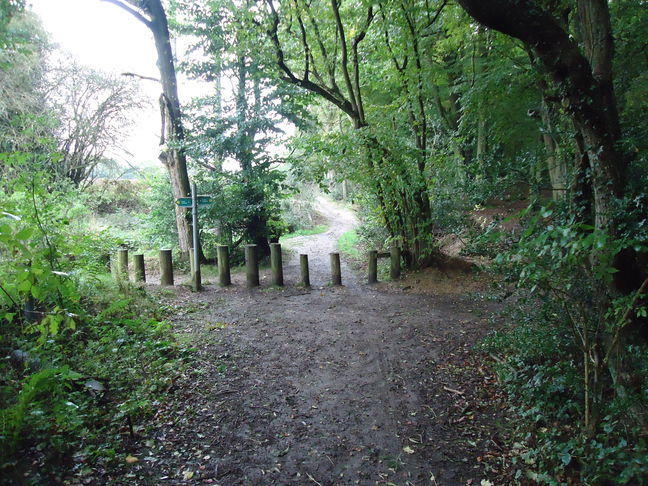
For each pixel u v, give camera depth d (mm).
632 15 5762
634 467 2285
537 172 4941
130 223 16500
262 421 3627
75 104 14695
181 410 3689
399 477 2947
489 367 4621
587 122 3291
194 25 10547
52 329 3346
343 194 31281
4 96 11914
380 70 10758
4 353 3832
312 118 11805
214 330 5918
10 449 2621
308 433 3480
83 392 3625
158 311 6410
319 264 12023
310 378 4496
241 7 9133
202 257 11906
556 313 3721
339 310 7141
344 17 9500
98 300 5625
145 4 10758
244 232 12750
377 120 9727
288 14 8953
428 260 9352
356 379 4492
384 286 8820
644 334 3037
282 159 11805
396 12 8250
